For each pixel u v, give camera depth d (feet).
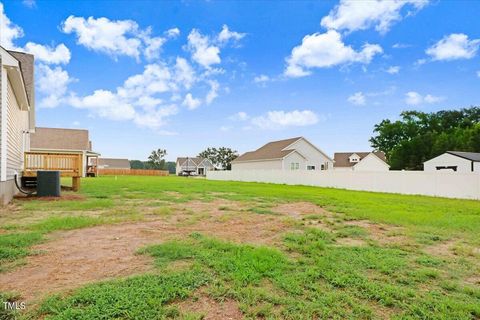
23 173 35.24
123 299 8.07
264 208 27.48
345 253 13.23
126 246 13.48
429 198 41.57
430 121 161.38
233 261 11.46
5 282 9.27
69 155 38.27
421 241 16.11
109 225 18.15
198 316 7.48
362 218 23.02
